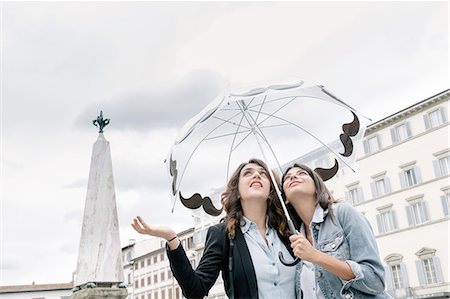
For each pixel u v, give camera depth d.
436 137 28.77
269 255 2.86
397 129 30.88
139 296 55.72
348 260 2.68
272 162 3.84
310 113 3.97
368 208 31.44
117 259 8.36
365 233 2.72
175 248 2.69
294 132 3.98
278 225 3.07
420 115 29.78
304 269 3.13
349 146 3.73
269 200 3.12
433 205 28.20
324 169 3.82
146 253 56.31
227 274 2.90
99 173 8.88
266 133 3.97
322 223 2.93
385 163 31.06
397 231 29.55
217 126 3.81
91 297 7.77
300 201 3.07
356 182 32.34
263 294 2.75
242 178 3.04
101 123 9.34
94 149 9.05
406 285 28.47
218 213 3.60
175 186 3.42
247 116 3.90
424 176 29.02
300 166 3.15
